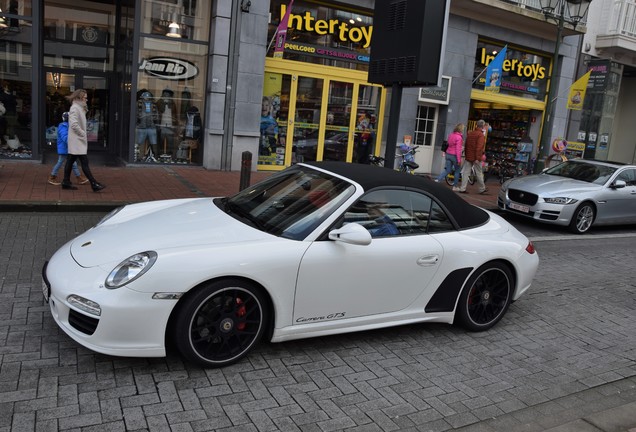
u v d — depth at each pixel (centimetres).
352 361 397
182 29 1234
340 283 389
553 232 1004
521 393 376
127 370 348
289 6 1202
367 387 361
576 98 1541
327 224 391
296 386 352
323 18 1374
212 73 1232
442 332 471
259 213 423
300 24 1340
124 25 1304
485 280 471
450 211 461
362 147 1492
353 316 405
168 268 333
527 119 1888
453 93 1588
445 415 337
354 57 1430
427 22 691
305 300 378
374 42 780
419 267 424
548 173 1143
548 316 539
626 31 1900
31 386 321
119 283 330
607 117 2016
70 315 341
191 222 406
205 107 1279
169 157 1277
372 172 455
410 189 444
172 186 1020
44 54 1345
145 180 1059
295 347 409
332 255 382
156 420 299
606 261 801
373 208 417
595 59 1888
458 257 444
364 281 399
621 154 2262
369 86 1469
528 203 1018
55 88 1372
